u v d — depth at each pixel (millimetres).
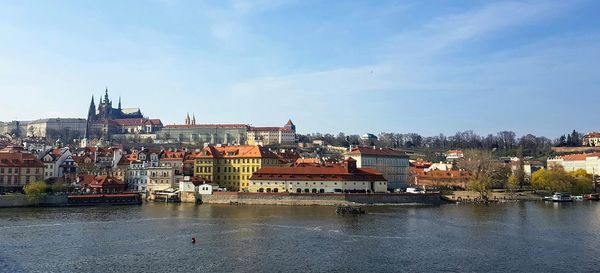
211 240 136625
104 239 137250
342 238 140625
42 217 180875
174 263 110312
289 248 126562
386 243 133875
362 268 107375
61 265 108062
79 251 121625
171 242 133500
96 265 108188
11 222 166625
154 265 108438
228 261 112375
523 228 161125
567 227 163750
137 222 169875
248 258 115500
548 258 117438
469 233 150375
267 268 106562
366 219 181000
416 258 116750
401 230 155250
